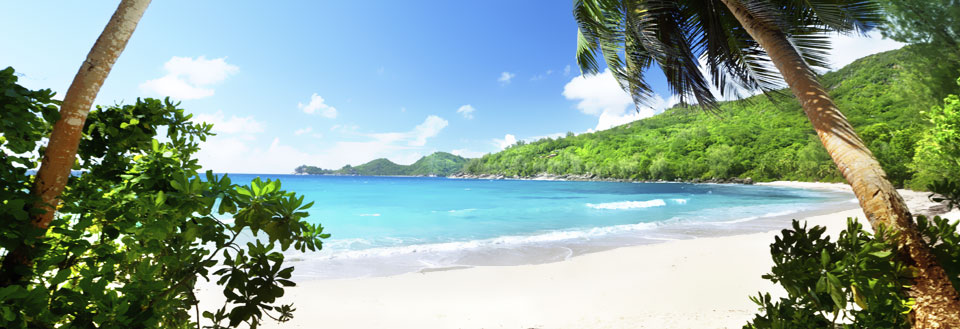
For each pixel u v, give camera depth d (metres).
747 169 97.81
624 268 9.04
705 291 6.86
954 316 2.05
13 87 1.24
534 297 7.13
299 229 1.62
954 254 2.19
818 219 18.50
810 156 78.50
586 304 6.58
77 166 1.75
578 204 33.59
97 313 1.28
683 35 5.70
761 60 5.07
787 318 2.60
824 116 2.97
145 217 1.58
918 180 23.88
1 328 1.07
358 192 54.72
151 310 1.36
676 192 55.78
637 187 79.25
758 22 3.72
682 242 12.09
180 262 1.55
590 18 5.33
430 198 43.22
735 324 4.90
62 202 1.59
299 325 5.66
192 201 1.50
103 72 1.38
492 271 9.21
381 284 8.05
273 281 1.59
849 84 38.59
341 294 7.30
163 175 1.64
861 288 2.07
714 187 77.44
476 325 5.71
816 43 4.45
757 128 109.69
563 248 12.53
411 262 10.56
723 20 5.37
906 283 2.25
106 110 1.81
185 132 2.02
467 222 21.61
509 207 31.16
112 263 1.43
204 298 6.67
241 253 1.58
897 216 2.36
